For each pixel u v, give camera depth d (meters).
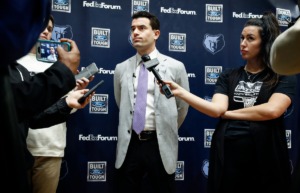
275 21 2.35
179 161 3.37
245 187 2.23
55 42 1.92
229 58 3.47
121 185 2.86
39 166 2.59
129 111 2.88
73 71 1.05
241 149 2.21
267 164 2.18
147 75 2.90
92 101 3.26
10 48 0.72
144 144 2.81
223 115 2.29
